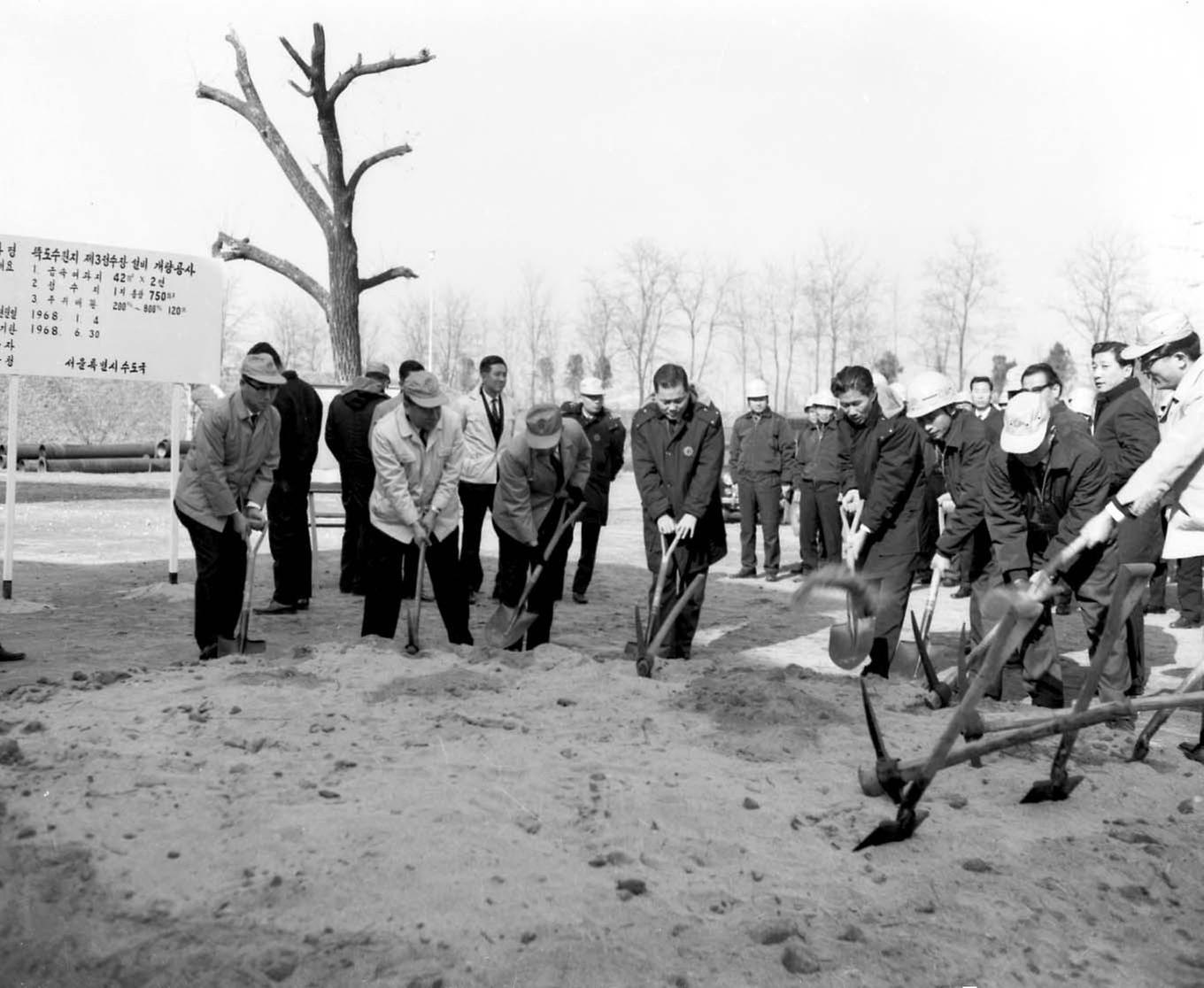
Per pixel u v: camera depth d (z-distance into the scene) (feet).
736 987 10.59
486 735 16.70
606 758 15.97
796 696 18.49
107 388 140.26
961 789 15.47
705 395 80.07
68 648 26.55
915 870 12.93
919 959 11.15
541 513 25.05
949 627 32.09
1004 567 21.17
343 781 14.69
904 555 23.17
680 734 17.22
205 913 11.61
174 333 35.04
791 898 12.16
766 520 43.01
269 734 16.53
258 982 10.63
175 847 12.82
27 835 13.08
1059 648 29.22
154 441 119.24
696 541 25.55
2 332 33.01
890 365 149.59
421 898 11.75
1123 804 15.21
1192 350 20.81
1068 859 13.38
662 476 25.30
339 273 75.31
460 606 24.80
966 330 142.00
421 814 13.58
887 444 22.80
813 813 14.30
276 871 12.27
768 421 42.91
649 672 20.84
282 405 30.86
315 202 74.90
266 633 28.89
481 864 12.43
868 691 19.99
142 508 72.95
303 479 31.76
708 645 29.45
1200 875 13.29
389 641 22.95
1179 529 19.84
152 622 30.37
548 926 11.32
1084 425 20.95
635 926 11.46
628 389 159.94
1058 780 14.83
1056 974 11.16
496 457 33.78
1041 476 20.79
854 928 11.51
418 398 23.04
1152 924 12.23
